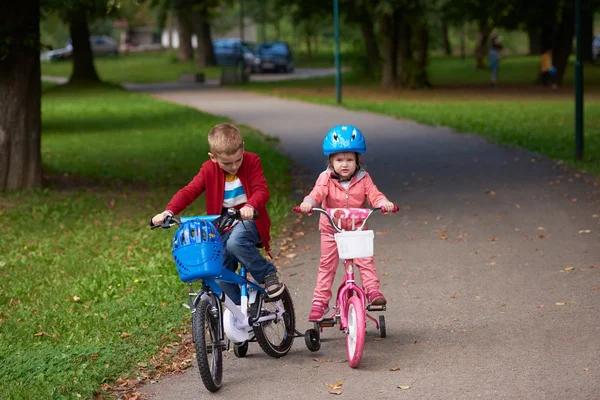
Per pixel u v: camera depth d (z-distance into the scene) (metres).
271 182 20.83
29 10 19.92
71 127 37.34
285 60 84.19
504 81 65.56
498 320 9.54
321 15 63.72
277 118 38.16
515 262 12.27
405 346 8.80
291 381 7.99
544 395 7.27
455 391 7.48
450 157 24.31
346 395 7.53
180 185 21.72
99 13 31.84
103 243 14.59
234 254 7.93
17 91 20.06
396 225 15.45
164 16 100.44
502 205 16.86
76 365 8.41
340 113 39.81
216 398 7.66
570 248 12.95
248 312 8.21
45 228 16.08
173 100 51.56
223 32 127.19
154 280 11.74
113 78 80.38
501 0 56.12
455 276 11.66
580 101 22.48
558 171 20.84
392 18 57.91
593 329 9.00
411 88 58.06
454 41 137.75
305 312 10.31
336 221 8.24
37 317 10.27
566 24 58.06
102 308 10.53
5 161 20.08
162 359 8.67
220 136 7.74
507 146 26.05
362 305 8.16
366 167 23.08
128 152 28.28
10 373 8.27
